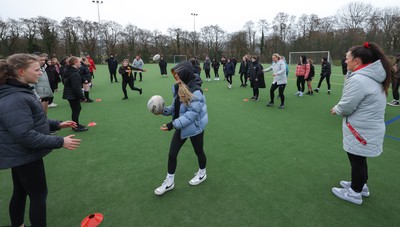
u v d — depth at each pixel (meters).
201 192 3.00
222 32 57.28
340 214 2.57
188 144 4.42
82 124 5.98
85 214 2.63
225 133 5.14
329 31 42.69
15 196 2.11
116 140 4.81
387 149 4.16
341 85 12.48
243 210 2.66
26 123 1.74
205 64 15.74
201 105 2.68
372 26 38.72
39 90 5.41
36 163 1.94
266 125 5.68
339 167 3.58
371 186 3.07
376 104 2.35
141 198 2.90
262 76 8.46
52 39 41.94
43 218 2.05
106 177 3.39
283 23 49.16
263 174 3.41
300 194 2.93
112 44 50.94
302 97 9.31
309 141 4.62
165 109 2.99
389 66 2.34
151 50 54.28
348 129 2.54
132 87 9.34
